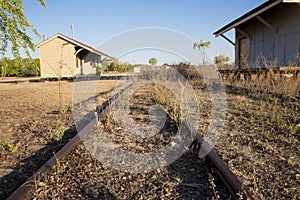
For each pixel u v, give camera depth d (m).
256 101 5.84
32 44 5.96
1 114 4.98
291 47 8.09
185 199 1.70
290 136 3.05
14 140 3.15
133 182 1.97
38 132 3.51
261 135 3.16
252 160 2.33
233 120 4.06
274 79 6.88
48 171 2.06
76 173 2.12
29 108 5.76
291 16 8.05
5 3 5.21
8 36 5.48
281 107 4.95
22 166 2.30
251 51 11.05
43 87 12.73
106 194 1.78
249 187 1.79
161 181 1.98
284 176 1.99
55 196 1.74
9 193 1.81
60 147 2.85
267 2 7.76
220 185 1.88
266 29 9.67
